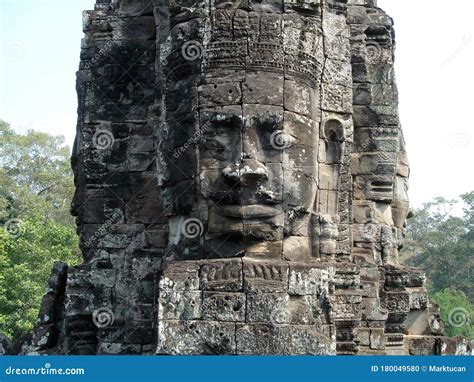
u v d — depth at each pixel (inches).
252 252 325.1
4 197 1266.0
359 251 422.9
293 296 316.2
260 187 323.6
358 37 434.3
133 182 405.4
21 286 909.8
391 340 420.8
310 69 343.0
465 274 1454.2
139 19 416.5
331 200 373.4
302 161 335.0
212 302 310.2
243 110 327.3
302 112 337.4
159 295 312.5
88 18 426.9
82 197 415.8
